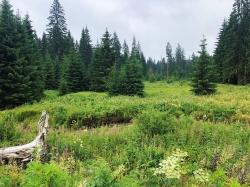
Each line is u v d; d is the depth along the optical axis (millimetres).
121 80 42750
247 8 58688
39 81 39312
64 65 58156
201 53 42188
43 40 83625
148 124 12875
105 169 6031
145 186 7504
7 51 32875
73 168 8766
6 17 34406
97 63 54250
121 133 13156
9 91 32281
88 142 11883
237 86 52000
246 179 7773
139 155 10016
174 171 6754
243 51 57938
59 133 13758
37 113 19703
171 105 20609
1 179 7137
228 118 18859
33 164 5477
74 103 24547
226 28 64625
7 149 9398
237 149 10844
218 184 6711
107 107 20641
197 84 41469
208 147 11133
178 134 12531
